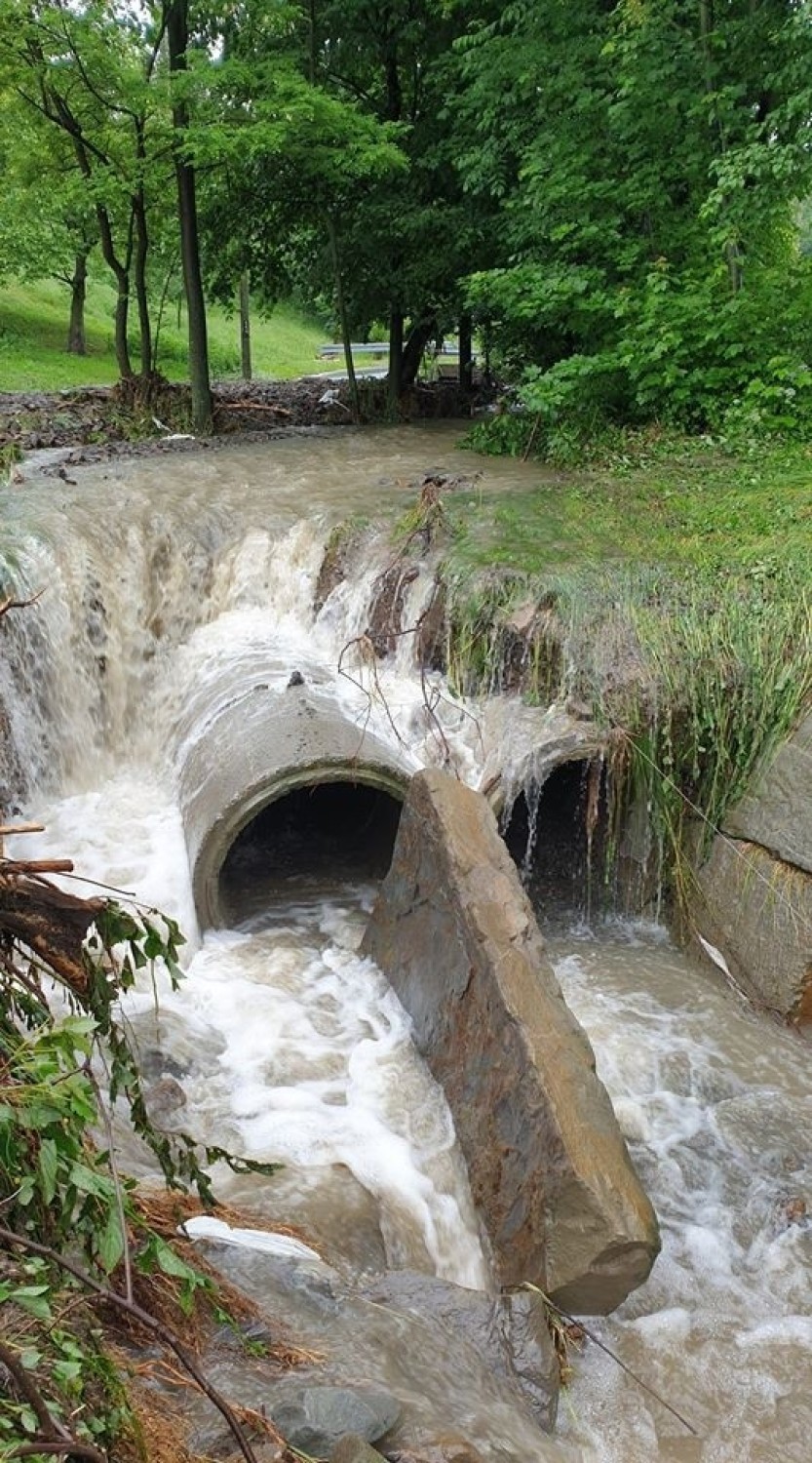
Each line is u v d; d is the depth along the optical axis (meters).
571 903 8.22
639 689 7.58
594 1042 6.69
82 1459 2.44
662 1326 5.00
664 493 10.38
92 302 38.78
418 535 9.64
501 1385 4.18
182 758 8.89
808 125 10.36
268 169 15.66
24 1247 2.88
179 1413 3.14
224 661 9.56
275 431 16.00
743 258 11.52
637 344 11.79
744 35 11.55
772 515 9.48
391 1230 5.02
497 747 7.81
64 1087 2.81
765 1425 4.57
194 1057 6.09
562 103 12.69
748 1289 5.27
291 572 10.22
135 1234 3.57
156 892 7.73
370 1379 3.54
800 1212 5.63
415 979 6.44
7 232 24.06
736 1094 6.39
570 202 12.51
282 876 8.36
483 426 14.06
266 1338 3.63
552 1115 4.88
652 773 7.57
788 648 7.61
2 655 9.12
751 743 7.42
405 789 7.51
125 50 16.12
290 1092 5.88
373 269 16.62
